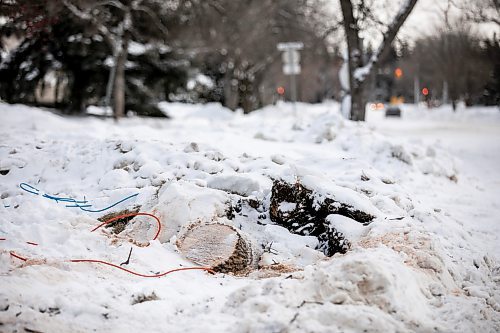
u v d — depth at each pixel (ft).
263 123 61.93
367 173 33.04
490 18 78.33
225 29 131.85
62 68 95.61
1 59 98.27
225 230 25.79
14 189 32.76
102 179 33.78
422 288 19.98
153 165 33.73
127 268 22.33
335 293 17.90
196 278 22.80
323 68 241.35
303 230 28.40
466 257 26.00
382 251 21.57
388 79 278.87
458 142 70.49
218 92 187.21
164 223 26.78
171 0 102.42
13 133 45.44
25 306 17.75
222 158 35.19
